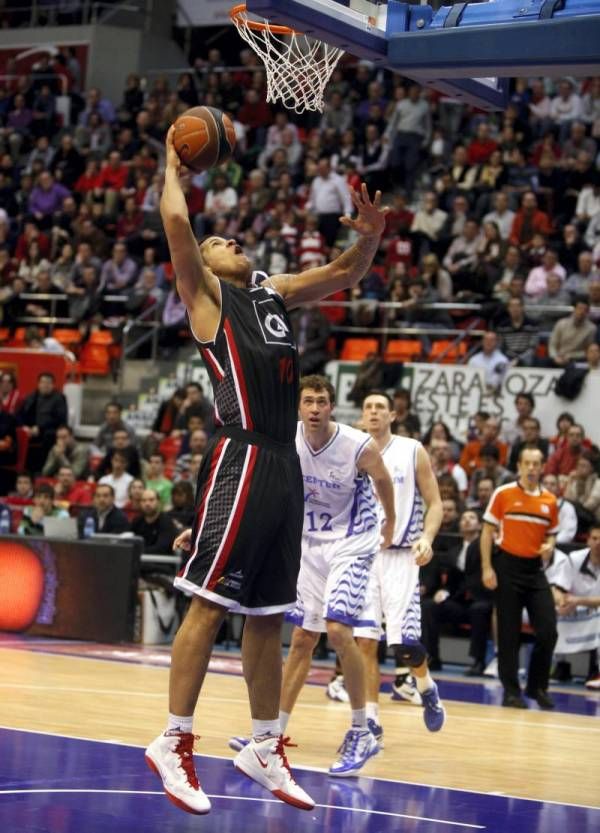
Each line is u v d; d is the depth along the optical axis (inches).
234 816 386.0
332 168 1491.1
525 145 1467.8
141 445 1285.7
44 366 1406.3
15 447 1286.9
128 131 1756.9
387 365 1243.8
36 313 1520.7
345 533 504.7
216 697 689.6
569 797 452.1
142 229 1594.5
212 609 350.9
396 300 1315.2
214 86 1785.2
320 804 414.3
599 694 853.2
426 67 441.1
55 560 993.5
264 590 359.3
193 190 1563.7
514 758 543.8
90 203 1651.1
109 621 970.1
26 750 475.8
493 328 1252.5
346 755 479.2
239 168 1603.1
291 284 391.5
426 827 382.9
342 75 1721.2
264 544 353.1
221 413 360.2
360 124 1621.6
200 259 359.3
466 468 1123.9
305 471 502.6
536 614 754.2
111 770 444.1
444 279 1296.8
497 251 1301.7
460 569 954.1
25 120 1865.2
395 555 593.3
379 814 400.8
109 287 1508.4
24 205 1723.7
